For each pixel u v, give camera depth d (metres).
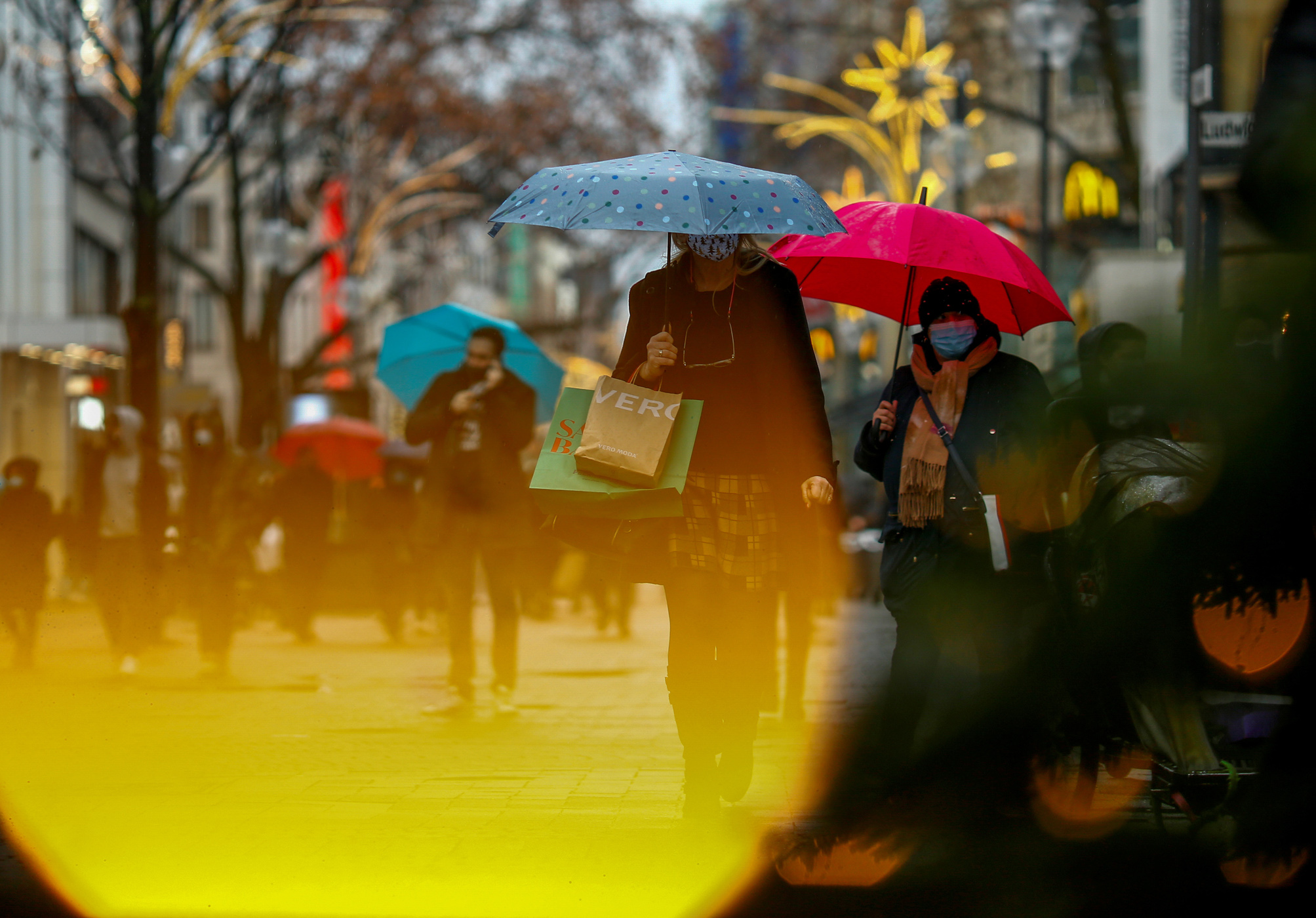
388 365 35.22
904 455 18.81
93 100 91.38
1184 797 15.91
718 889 14.42
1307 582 14.62
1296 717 13.24
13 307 96.38
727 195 16.41
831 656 42.38
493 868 15.12
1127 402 18.56
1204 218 33.03
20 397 97.50
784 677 35.81
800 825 17.58
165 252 99.56
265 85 82.38
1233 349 17.75
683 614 16.89
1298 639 14.79
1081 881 14.88
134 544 40.12
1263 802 13.20
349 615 71.06
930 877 15.14
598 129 103.88
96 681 35.84
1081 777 17.95
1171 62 91.50
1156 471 16.12
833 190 140.50
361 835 16.62
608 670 39.69
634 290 17.53
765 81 120.88
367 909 13.50
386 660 44.44
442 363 35.16
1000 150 130.00
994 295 21.11
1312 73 10.60
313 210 117.44
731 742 17.36
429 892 14.10
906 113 107.56
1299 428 13.00
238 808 18.22
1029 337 37.09
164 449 49.75
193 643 48.66
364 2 91.62
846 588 78.38
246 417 86.06
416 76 95.75
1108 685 16.89
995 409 18.62
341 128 98.69
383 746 24.45
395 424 117.56
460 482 29.02
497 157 104.88
